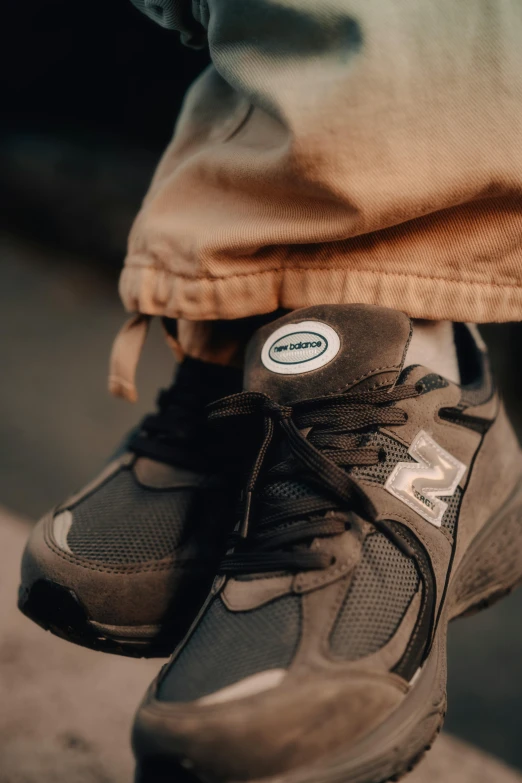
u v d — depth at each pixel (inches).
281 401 30.4
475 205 30.7
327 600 28.6
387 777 28.2
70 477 81.0
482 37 29.8
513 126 29.9
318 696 27.5
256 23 30.4
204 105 33.3
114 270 137.9
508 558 33.1
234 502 32.8
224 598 29.2
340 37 29.9
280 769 27.4
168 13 32.5
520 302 31.5
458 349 33.9
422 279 31.1
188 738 27.1
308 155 29.9
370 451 29.9
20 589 32.4
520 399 103.3
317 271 31.2
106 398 98.0
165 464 33.5
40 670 37.3
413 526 30.0
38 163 147.0
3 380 99.9
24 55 167.8
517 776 36.2
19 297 126.8
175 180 32.3
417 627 29.2
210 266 31.5
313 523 29.2
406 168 29.9
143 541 32.2
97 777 33.8
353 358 30.2
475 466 32.0
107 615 31.7
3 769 33.8
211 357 33.4
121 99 164.2
